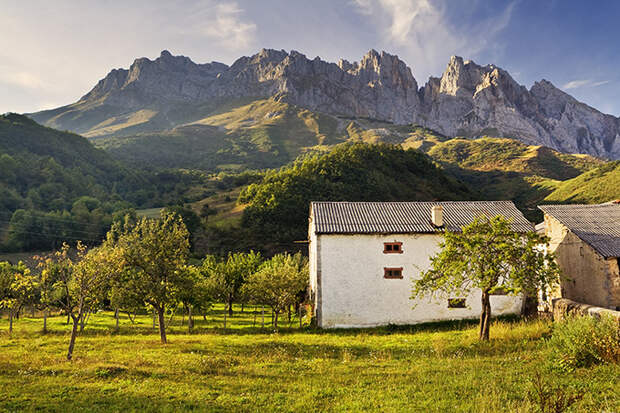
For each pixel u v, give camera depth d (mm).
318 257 28000
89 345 22016
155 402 11492
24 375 14570
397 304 27562
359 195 111688
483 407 9453
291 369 15656
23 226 102312
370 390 12289
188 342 22938
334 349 20234
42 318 37719
